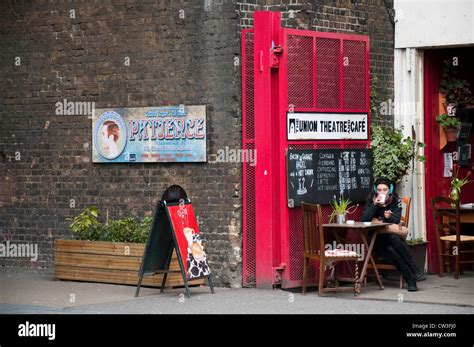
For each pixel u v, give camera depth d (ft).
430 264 54.19
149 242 44.52
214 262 48.37
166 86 50.03
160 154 50.11
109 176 52.29
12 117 55.83
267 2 48.93
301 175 46.75
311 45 47.52
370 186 50.19
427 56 54.54
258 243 46.80
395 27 54.08
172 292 46.29
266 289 46.65
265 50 46.19
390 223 46.55
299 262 46.93
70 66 53.62
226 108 47.88
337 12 50.65
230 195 47.80
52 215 54.49
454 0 52.13
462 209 53.57
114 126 51.85
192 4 48.98
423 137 54.39
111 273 48.96
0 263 56.34
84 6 53.06
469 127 56.03
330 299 44.01
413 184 53.78
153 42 50.49
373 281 50.42
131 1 51.29
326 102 48.34
